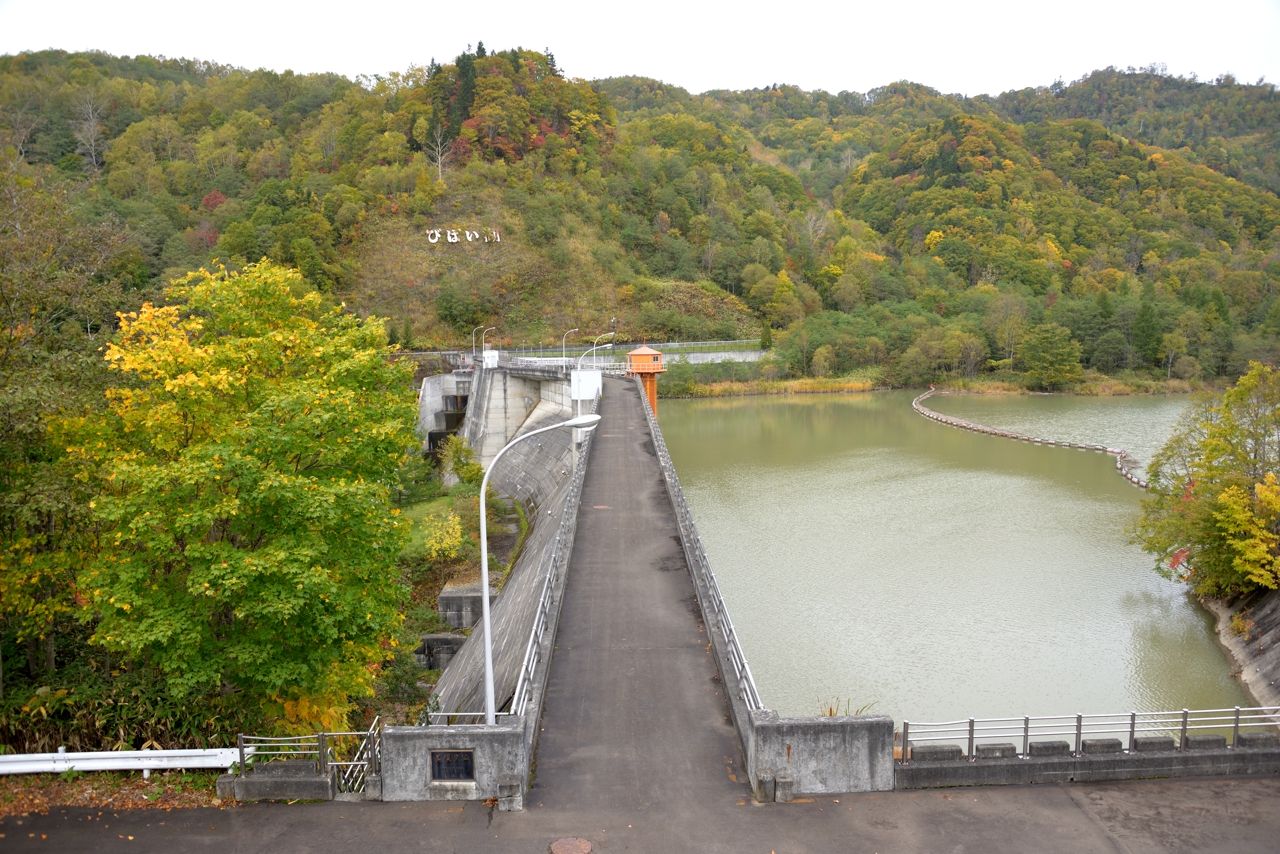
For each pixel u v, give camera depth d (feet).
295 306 84.74
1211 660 127.54
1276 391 139.33
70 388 71.61
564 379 255.09
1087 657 128.57
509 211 509.76
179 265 360.28
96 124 552.00
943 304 583.17
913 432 345.10
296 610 63.00
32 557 68.54
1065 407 415.03
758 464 277.23
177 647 63.72
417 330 425.69
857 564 172.14
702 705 67.26
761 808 53.78
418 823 52.60
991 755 57.77
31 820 53.72
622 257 534.78
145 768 58.18
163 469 64.13
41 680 68.08
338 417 72.43
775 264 586.86
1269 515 131.95
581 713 65.98
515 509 208.54
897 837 50.83
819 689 118.11
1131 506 219.00
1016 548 182.39
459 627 139.95
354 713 93.40
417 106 582.35
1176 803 55.06
